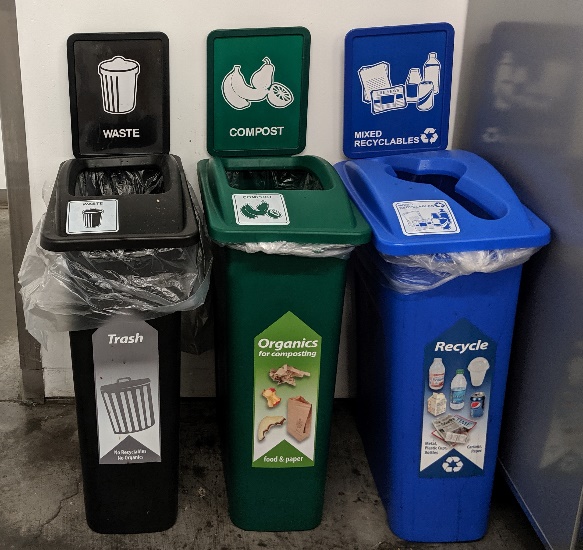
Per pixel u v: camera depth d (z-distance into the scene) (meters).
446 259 1.49
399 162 1.85
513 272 1.55
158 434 1.67
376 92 1.92
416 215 1.52
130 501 1.74
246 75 1.88
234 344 1.60
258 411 1.67
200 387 2.26
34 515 1.82
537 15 1.54
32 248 1.61
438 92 1.95
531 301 1.67
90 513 1.76
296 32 1.85
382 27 1.86
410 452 1.70
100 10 1.81
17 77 1.85
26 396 2.24
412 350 1.60
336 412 2.27
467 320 1.58
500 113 1.75
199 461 2.04
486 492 1.75
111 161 1.82
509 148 1.71
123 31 1.83
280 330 1.58
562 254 1.51
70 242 1.39
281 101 1.92
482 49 1.82
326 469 1.81
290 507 1.78
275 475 1.74
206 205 1.56
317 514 1.81
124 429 1.65
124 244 1.41
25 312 1.58
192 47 1.86
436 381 1.63
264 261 1.51
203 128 1.95
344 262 1.53
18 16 1.79
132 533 1.78
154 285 1.51
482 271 1.51
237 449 1.71
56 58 1.84
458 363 1.62
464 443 1.70
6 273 3.17
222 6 1.82
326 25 1.87
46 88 1.87
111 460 1.68
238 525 1.81
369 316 1.83
